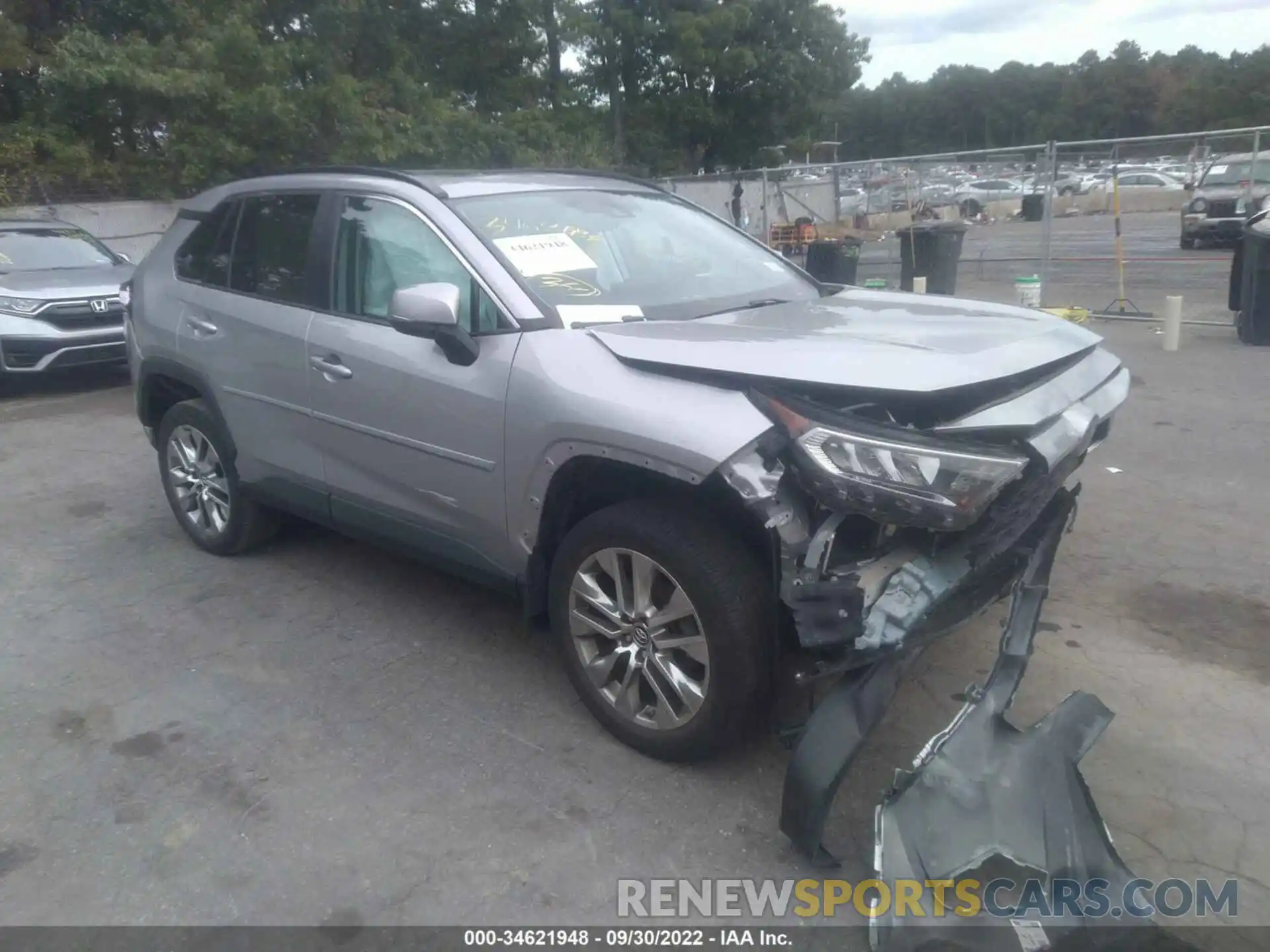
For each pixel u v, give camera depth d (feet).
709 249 15.25
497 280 12.51
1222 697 13.00
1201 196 54.75
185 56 57.98
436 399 12.71
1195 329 39.50
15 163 57.67
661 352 10.94
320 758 12.01
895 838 9.39
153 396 18.30
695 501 11.05
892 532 10.53
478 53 77.25
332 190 14.88
